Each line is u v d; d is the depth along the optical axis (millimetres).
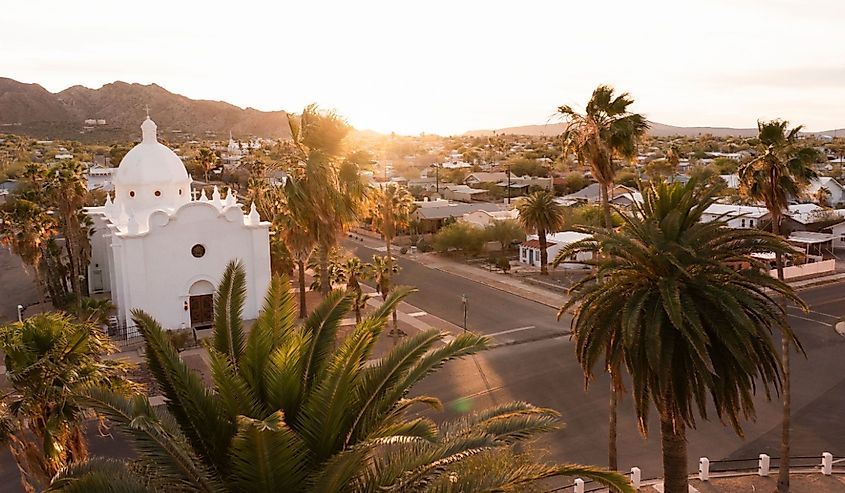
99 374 13609
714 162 113188
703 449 23625
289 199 27859
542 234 54344
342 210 28234
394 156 194500
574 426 25406
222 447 9094
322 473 8008
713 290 14398
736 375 14617
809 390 29188
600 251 15812
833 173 104125
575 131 25797
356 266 39219
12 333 12969
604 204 25609
